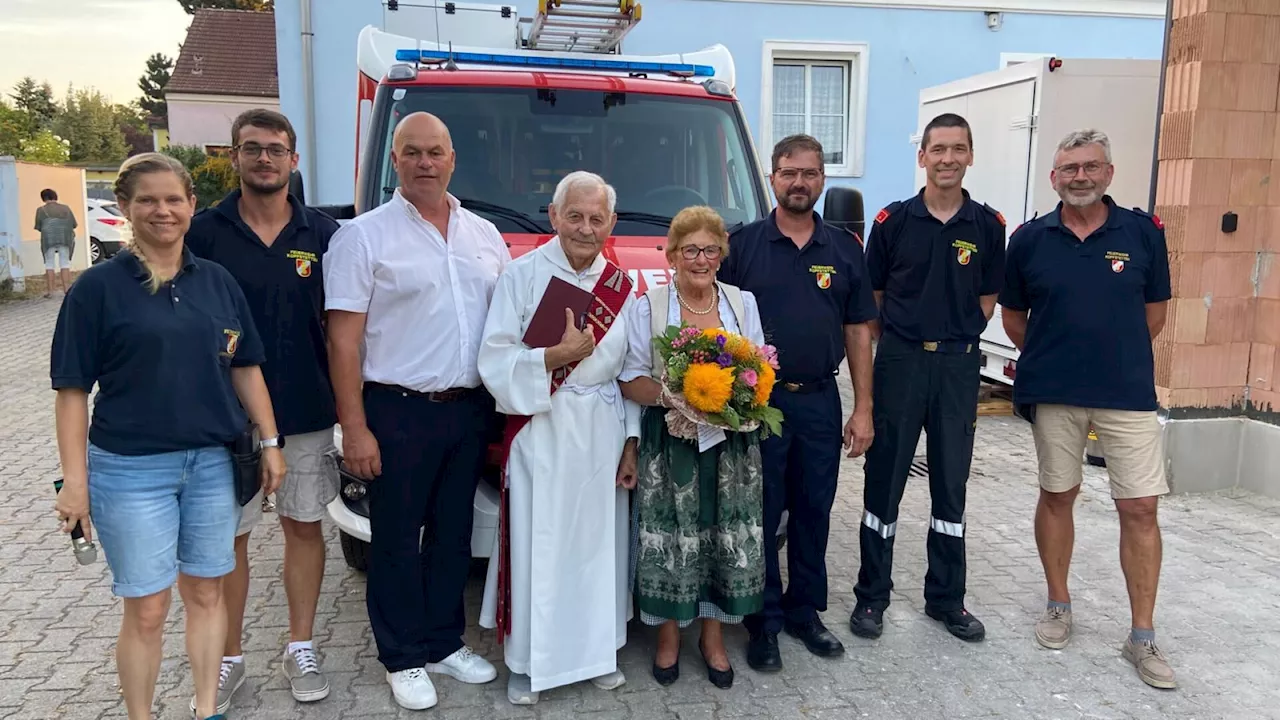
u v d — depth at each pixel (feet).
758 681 11.34
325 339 10.77
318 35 32.48
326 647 12.14
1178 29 17.61
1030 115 22.45
